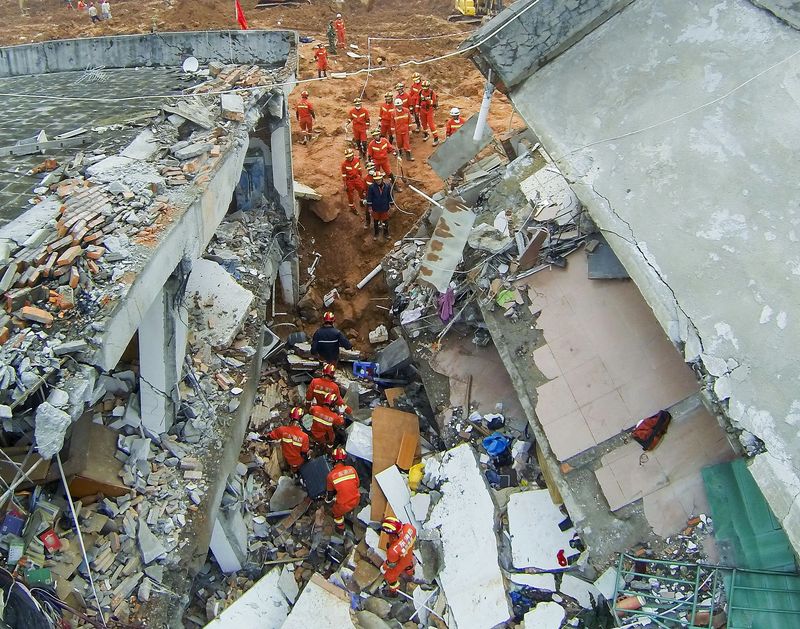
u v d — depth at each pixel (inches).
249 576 372.8
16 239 267.3
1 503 222.1
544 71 390.6
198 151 356.8
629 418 358.0
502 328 419.2
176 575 290.0
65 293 244.5
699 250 313.0
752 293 295.3
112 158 344.8
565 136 370.3
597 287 406.0
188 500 312.2
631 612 301.9
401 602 364.5
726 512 310.3
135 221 289.0
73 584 264.1
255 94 443.2
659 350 369.4
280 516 410.0
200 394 358.6
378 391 517.0
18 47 559.8
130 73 538.0
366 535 394.3
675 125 348.5
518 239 441.7
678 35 370.6
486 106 412.5
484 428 423.8
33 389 212.8
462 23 1178.0
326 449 459.2
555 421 374.3
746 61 349.4
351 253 666.2
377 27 1179.9
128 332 253.4
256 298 446.0
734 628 281.6
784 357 278.4
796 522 247.0
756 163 323.0
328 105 876.0
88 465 295.1
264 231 513.3
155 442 328.2
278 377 517.7
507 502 378.0
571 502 345.4
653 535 323.3
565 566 349.7
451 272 434.9
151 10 1244.5
